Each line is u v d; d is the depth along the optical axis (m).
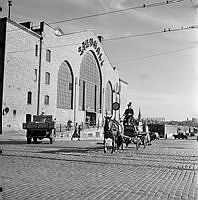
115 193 8.49
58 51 61.62
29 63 53.12
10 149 22.27
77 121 68.94
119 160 16.97
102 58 81.25
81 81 71.44
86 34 72.56
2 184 9.23
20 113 50.75
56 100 61.19
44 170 12.20
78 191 8.57
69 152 20.94
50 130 31.45
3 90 47.31
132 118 26.83
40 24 56.81
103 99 82.19
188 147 33.97
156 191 8.97
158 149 28.30
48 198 7.65
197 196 8.41
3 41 47.97
